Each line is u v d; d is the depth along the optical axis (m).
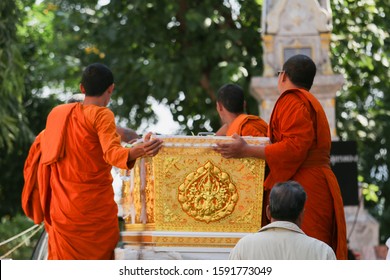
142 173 12.50
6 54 24.34
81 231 12.43
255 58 28.98
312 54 22.27
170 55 29.25
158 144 11.94
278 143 12.33
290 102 12.55
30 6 35.03
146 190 12.43
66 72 31.28
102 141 12.21
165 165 12.10
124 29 29.22
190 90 28.75
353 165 21.34
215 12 28.05
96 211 12.47
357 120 30.30
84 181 12.43
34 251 16.55
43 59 33.94
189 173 12.15
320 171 12.66
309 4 22.30
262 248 10.49
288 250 10.44
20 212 32.81
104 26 29.52
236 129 13.25
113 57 29.98
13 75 24.36
